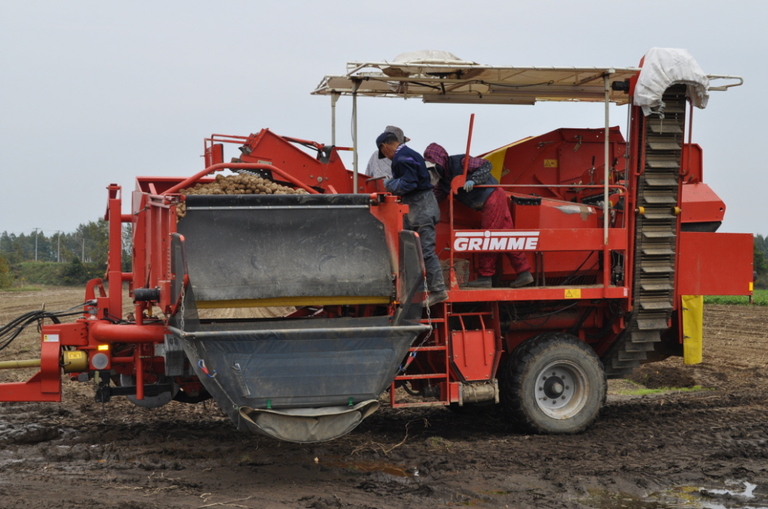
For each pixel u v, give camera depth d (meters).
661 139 7.84
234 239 6.55
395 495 5.69
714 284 8.28
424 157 7.87
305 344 5.92
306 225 6.73
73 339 6.80
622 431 7.86
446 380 7.39
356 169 7.73
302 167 9.02
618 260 8.03
